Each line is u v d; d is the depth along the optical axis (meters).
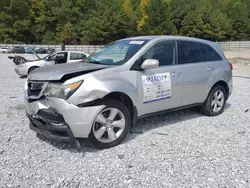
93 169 3.15
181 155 3.55
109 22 52.28
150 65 3.88
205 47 5.23
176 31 56.16
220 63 5.38
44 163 3.28
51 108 3.46
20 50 34.44
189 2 65.56
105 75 3.66
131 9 59.97
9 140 3.97
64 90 3.40
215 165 3.29
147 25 53.78
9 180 2.89
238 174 3.08
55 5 55.56
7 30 52.06
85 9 58.09
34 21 56.28
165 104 4.39
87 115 3.46
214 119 5.18
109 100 3.66
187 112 5.63
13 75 12.34
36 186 2.79
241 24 70.00
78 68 3.80
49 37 54.81
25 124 4.74
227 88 5.55
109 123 3.71
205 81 5.01
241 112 5.75
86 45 49.38
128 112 3.89
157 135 4.26
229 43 56.94
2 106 6.07
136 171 3.12
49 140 3.98
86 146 3.79
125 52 4.27
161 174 3.06
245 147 3.85
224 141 4.06
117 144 3.83
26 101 3.85
